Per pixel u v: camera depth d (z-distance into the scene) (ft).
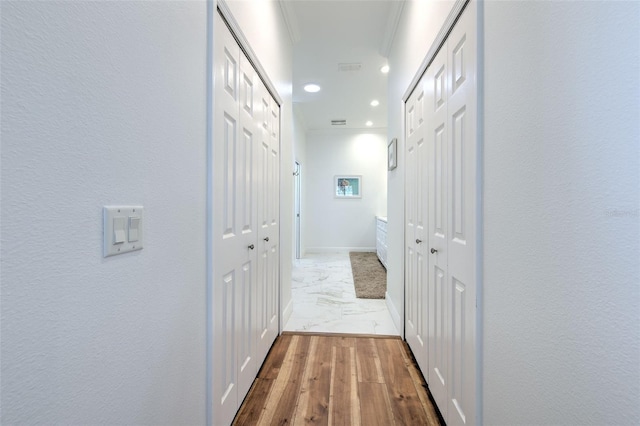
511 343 2.81
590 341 1.93
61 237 1.69
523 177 2.61
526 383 2.59
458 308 3.97
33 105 1.54
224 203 3.95
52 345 1.65
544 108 2.34
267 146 6.27
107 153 2.02
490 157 3.18
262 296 5.99
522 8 2.61
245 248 4.84
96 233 1.93
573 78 2.05
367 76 11.86
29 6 1.51
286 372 5.88
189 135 3.11
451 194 4.19
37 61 1.55
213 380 3.62
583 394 1.99
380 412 4.76
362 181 21.09
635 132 1.64
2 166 1.40
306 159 21.04
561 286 2.18
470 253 3.58
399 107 7.86
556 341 2.23
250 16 5.01
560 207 2.18
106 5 2.00
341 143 21.08
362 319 8.73
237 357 4.53
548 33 2.30
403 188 7.36
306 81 12.34
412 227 6.56
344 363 6.24
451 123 4.19
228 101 4.07
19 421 1.49
